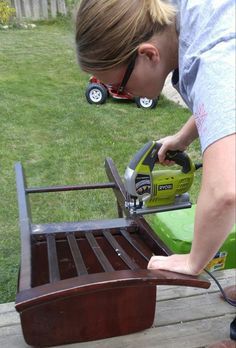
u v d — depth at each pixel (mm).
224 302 1703
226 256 1729
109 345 1455
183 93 1080
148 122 4672
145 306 1461
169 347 1474
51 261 1497
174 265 1193
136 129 4477
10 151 3906
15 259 2504
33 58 6863
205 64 943
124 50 1046
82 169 3621
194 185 3248
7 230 2791
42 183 3379
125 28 1028
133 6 1036
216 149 896
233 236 1709
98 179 3436
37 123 4543
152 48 1054
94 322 1415
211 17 985
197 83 958
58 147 4023
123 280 1146
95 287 1140
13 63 6586
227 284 1798
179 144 1549
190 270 1146
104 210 3055
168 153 1558
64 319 1376
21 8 9359
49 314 1355
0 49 7301
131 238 1702
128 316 1454
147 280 1146
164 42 1071
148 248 1630
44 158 3803
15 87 5578
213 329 1566
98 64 1068
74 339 1416
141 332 1514
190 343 1497
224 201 882
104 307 1404
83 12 1047
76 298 1354
